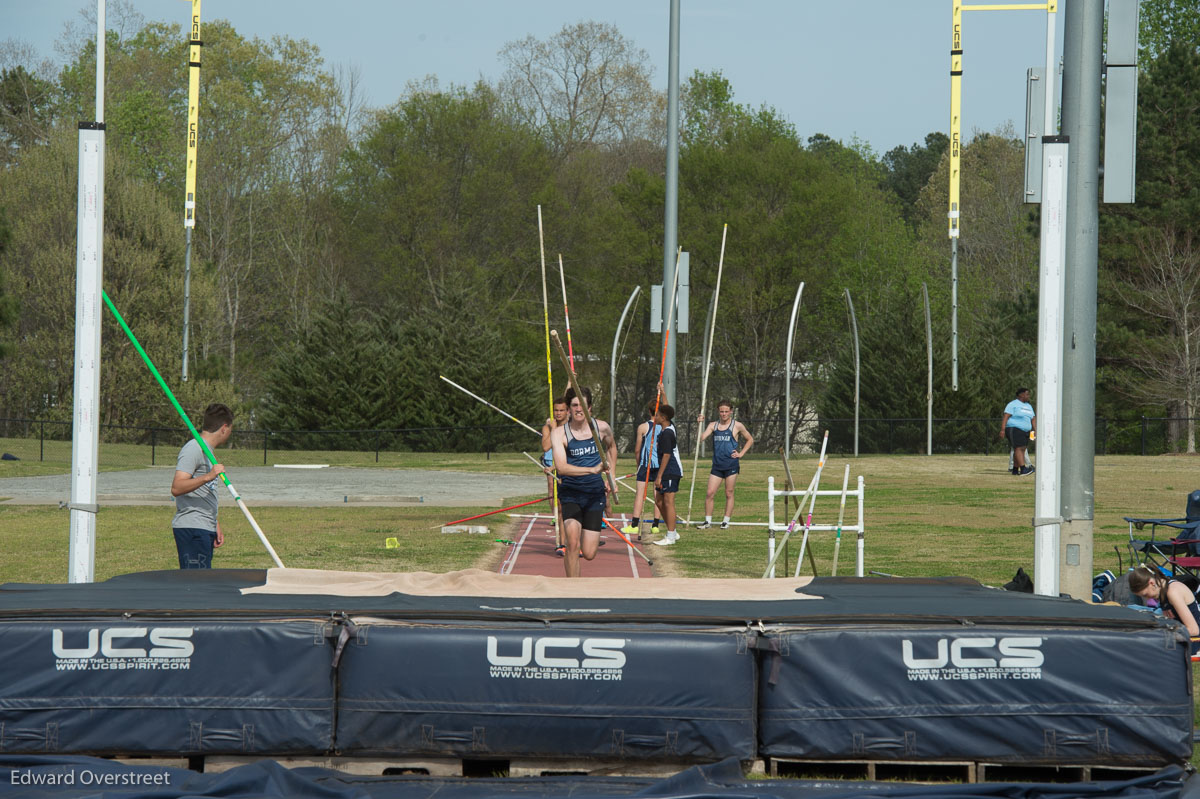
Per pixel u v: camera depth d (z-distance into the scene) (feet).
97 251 34.71
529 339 240.94
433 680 23.59
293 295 243.40
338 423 200.95
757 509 84.53
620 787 23.02
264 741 23.47
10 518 72.13
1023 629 23.66
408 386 204.85
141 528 67.21
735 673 23.62
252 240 237.86
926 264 263.29
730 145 238.68
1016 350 201.05
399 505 84.17
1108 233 185.68
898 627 23.88
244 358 245.24
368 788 22.70
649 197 234.17
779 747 23.71
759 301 234.38
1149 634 23.38
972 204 284.61
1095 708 23.21
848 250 241.35
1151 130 185.47
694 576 50.44
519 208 241.96
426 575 31.40
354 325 208.54
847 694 23.52
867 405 195.11
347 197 256.11
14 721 23.29
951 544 61.77
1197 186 184.14
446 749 23.59
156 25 253.03
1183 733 23.15
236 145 236.84
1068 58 41.70
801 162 234.17
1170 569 44.73
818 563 53.67
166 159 234.38
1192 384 177.06
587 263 246.27
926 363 192.44
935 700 23.43
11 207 196.24
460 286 215.72
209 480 35.47
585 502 44.32
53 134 207.51
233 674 23.57
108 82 235.20
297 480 110.93
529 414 209.36
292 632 23.68
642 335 245.45
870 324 204.85
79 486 34.63
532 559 55.57
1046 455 33.81
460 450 202.90
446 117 240.73
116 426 148.36
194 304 191.52
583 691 23.57
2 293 143.02
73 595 26.96
